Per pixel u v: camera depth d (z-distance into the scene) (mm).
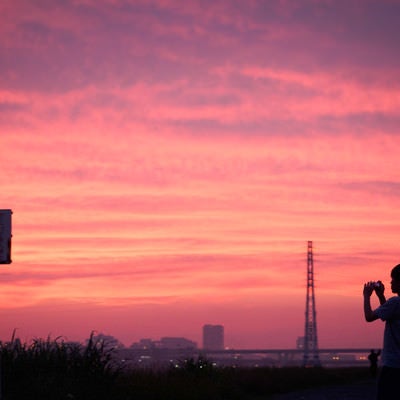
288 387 47656
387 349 13289
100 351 26297
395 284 13383
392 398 13148
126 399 25984
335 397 39312
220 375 38375
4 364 24141
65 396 23188
